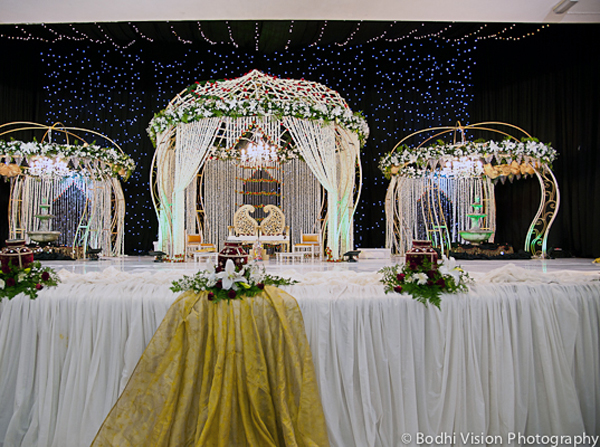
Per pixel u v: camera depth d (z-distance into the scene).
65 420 2.87
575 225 8.56
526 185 9.56
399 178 9.47
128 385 2.70
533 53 9.48
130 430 2.59
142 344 2.96
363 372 2.90
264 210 9.41
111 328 2.99
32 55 10.51
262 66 11.28
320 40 10.48
